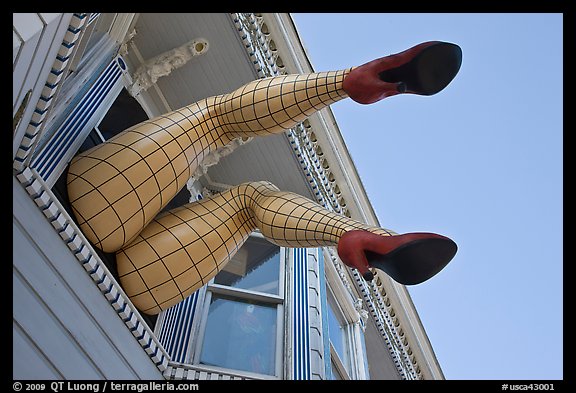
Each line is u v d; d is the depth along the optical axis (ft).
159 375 14.25
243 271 21.50
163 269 13.96
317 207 14.89
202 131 15.61
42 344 10.28
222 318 18.63
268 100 15.15
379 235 12.44
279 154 24.38
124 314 13.10
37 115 11.19
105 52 18.48
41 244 11.18
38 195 11.39
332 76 14.60
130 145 13.98
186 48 21.07
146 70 20.75
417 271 12.07
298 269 22.27
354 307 27.84
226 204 15.81
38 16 9.34
